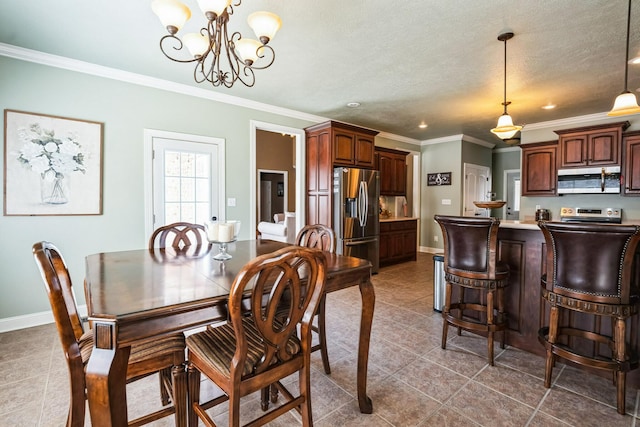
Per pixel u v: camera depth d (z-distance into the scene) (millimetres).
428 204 6781
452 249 2326
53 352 2299
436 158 6621
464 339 2557
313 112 4617
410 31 2373
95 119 3012
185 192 3580
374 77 3271
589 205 4680
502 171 7375
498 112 4574
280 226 4594
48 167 2803
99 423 971
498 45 2590
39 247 1168
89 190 3000
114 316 952
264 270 1069
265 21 1605
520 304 2373
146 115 3293
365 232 4742
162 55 2768
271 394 1742
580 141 4453
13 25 2277
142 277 1433
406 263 5773
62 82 2842
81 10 2100
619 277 1640
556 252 1834
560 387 1886
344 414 1646
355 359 2229
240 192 4004
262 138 8062
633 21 2207
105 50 2672
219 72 1935
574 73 3154
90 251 3027
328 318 2998
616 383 1762
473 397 1791
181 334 1409
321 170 4555
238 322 1045
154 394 1828
